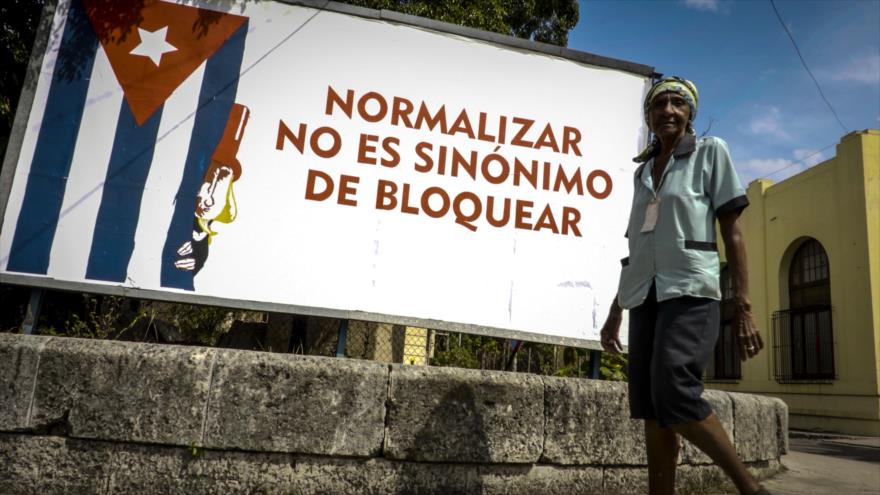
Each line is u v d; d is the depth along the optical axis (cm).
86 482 274
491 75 444
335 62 428
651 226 238
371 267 405
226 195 400
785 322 1439
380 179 417
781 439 420
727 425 368
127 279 381
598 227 436
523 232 426
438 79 437
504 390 308
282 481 281
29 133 388
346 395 290
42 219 380
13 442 274
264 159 408
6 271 371
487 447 301
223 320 595
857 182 1245
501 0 988
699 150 238
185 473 277
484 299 413
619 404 328
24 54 597
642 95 460
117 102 402
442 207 420
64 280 375
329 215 407
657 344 219
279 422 283
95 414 276
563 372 511
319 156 414
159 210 392
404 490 290
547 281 422
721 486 354
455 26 445
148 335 531
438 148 427
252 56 420
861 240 1224
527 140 439
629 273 249
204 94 411
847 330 1244
